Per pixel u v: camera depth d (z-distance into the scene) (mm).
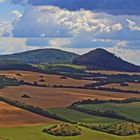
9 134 187000
